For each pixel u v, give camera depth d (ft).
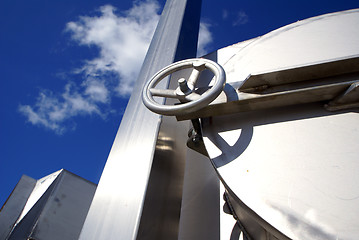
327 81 2.70
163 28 6.88
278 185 2.44
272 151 2.67
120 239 3.19
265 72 2.72
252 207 2.39
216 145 2.94
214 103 2.90
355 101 2.63
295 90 2.69
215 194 4.61
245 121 3.00
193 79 3.12
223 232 4.08
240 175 2.62
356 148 2.45
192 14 7.26
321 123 2.70
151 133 4.17
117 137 4.73
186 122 5.01
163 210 3.71
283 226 2.22
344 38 3.42
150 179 3.63
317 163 2.46
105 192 3.94
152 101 2.94
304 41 3.61
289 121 2.82
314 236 2.10
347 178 2.31
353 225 2.07
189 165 5.26
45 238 9.86
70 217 11.01
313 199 2.27
